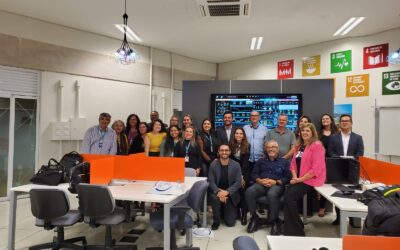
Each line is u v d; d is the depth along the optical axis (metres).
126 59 5.45
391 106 5.72
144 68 7.11
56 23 5.68
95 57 6.30
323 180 3.53
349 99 6.34
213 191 4.10
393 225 1.50
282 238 1.80
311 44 6.87
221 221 4.35
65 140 5.93
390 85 5.77
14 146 5.36
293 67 7.20
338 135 4.35
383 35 5.88
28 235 3.75
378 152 5.90
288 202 3.65
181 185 3.45
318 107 5.48
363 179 3.67
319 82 5.48
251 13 5.05
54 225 2.96
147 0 4.63
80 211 3.02
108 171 3.60
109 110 6.54
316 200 4.64
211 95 5.76
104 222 2.91
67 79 5.91
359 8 4.83
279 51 7.46
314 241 1.76
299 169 3.97
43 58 5.55
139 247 3.41
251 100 5.63
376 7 4.79
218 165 4.21
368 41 6.09
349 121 4.26
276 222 3.87
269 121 5.57
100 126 4.73
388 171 3.26
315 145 3.57
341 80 6.44
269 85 5.66
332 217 4.61
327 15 5.12
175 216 3.04
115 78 6.62
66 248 3.26
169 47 7.25
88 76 6.20
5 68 5.16
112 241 3.21
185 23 5.59
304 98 5.52
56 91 5.78
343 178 3.59
